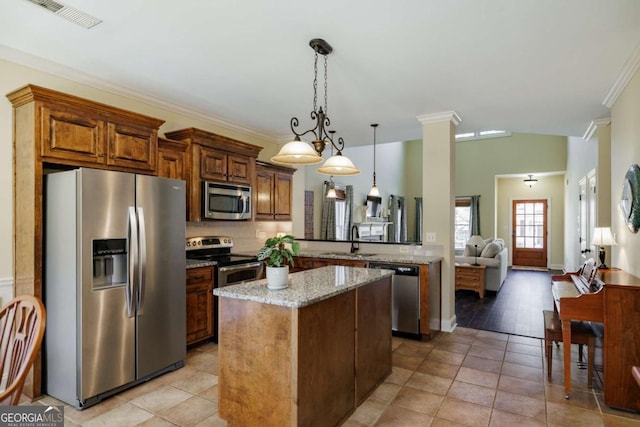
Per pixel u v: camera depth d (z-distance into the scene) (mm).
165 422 2316
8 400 1313
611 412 2441
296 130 5090
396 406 2541
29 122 2508
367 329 2662
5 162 2682
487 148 10234
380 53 2691
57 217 2557
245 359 2127
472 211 10344
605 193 4418
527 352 3562
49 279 2604
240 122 4699
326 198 7242
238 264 3957
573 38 2436
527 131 5121
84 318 2455
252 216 4492
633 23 2238
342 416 2336
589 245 5742
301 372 1960
